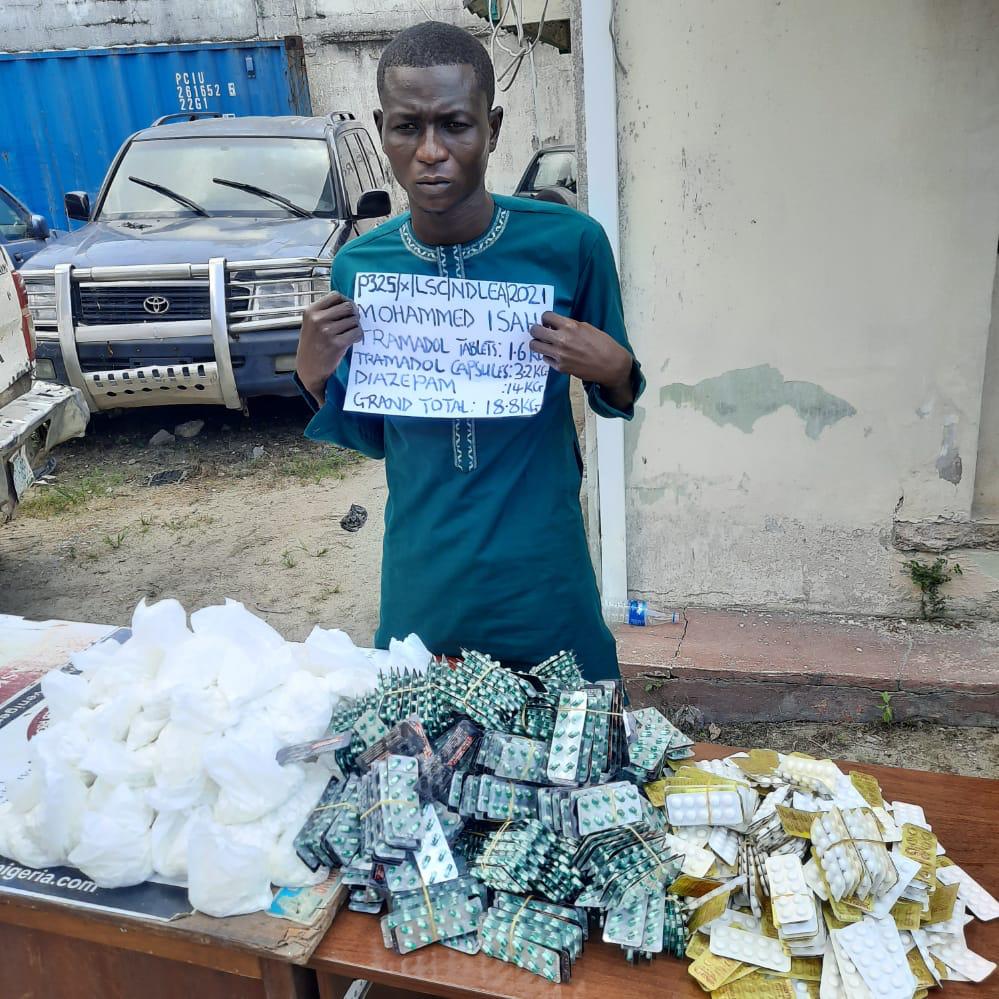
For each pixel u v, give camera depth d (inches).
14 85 370.6
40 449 158.1
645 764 54.5
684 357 119.7
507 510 65.8
